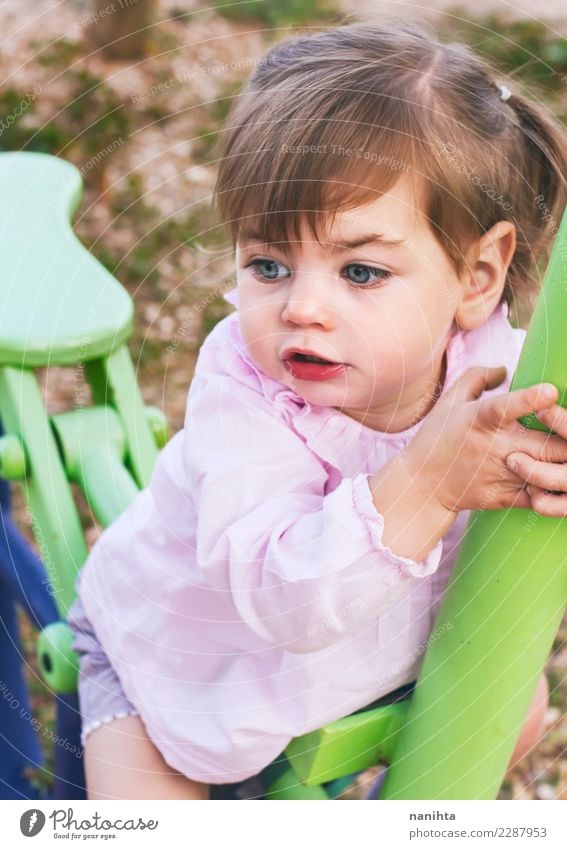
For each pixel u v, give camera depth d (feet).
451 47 2.84
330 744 2.71
